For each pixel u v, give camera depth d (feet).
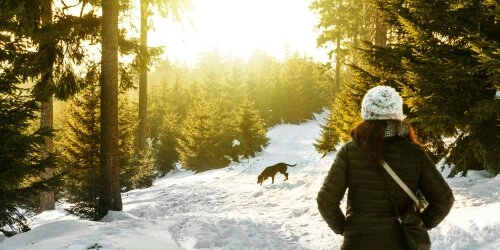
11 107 25.26
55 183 29.78
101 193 38.75
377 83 34.88
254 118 152.66
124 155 76.38
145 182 84.69
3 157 26.18
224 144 140.36
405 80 32.99
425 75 26.40
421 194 7.51
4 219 28.84
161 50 44.93
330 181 7.54
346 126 65.92
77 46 39.81
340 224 7.66
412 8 28.86
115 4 38.47
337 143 97.71
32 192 28.99
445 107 26.16
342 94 72.95
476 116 24.81
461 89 25.72
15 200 28.43
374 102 7.36
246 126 151.02
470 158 30.53
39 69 36.42
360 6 68.44
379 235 7.08
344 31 115.03
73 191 40.16
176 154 150.61
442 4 28.40
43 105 51.80
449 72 25.17
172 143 150.00
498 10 22.09
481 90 26.43
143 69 45.19
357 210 7.34
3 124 25.11
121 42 43.68
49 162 28.68
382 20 35.91
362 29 65.46
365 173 7.25
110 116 38.75
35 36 32.27
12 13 25.27
